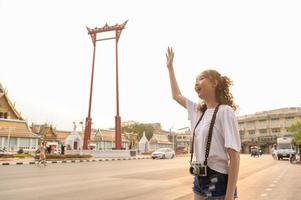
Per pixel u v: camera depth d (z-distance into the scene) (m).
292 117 92.06
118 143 43.59
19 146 48.28
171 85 2.99
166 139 89.75
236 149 2.29
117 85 43.91
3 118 48.72
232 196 2.24
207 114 2.51
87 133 43.12
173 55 3.07
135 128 101.81
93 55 44.66
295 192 10.24
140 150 70.00
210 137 2.39
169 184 12.09
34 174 15.66
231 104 2.61
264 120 98.00
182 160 36.50
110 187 11.03
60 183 11.98
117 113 43.75
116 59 44.00
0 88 51.97
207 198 2.35
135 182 12.67
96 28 44.97
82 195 9.12
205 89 2.58
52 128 66.00
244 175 16.84
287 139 41.62
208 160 2.38
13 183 11.76
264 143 96.19
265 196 9.37
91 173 16.70
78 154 37.38
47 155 32.00
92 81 44.09
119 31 44.34
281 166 25.25
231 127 2.35
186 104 2.80
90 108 43.66
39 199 8.34
